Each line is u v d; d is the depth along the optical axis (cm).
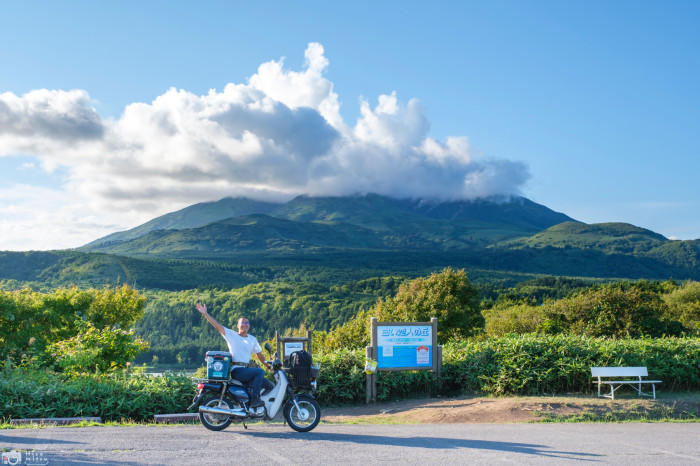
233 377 819
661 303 2689
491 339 1575
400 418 1166
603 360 1404
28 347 1850
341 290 17700
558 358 1414
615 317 2578
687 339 1562
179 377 1120
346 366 1418
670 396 1357
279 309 14825
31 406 987
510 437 834
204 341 13175
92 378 1135
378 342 1435
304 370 835
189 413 1049
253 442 720
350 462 614
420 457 650
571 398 1277
